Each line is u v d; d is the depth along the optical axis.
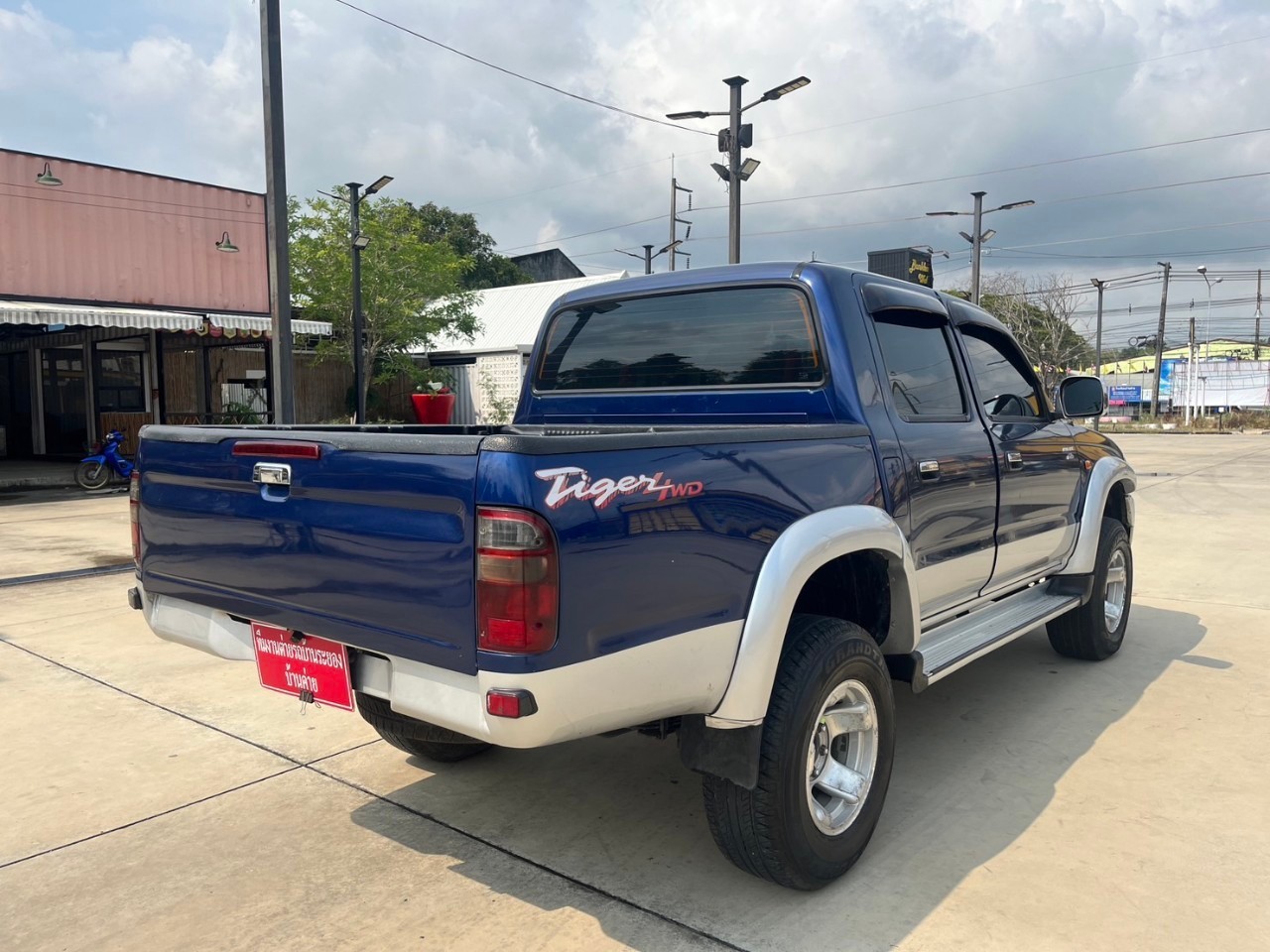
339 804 3.59
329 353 22.44
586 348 4.09
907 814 3.45
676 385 3.79
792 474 2.84
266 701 4.77
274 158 11.20
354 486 2.45
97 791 3.70
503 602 2.16
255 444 2.73
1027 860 3.09
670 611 2.46
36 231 16.08
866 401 3.31
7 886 3.00
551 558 2.18
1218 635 6.00
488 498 2.17
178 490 3.07
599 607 2.29
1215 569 8.21
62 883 3.02
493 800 3.62
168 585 3.16
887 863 3.09
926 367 3.79
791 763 2.71
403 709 2.46
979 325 4.29
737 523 2.63
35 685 5.00
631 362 3.93
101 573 8.02
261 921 2.79
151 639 5.90
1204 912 2.76
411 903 2.88
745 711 2.62
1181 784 3.68
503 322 32.22
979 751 4.06
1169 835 3.26
